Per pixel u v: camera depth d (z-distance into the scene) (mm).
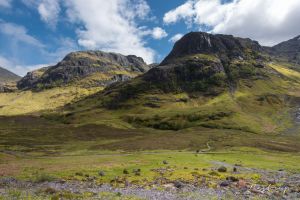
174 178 51906
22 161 81938
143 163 74750
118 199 35344
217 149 140750
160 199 35938
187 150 138750
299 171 72312
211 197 37688
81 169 62406
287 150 147000
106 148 150625
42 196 37125
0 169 63094
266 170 71312
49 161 80875
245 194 40031
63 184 46688
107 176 54375
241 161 91188
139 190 41688
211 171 61625
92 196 37156
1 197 36344
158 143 164000
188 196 38000
